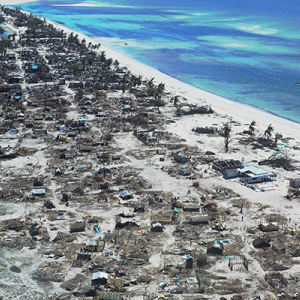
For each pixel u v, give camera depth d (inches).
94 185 4926.2
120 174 5295.3
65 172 5285.4
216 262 3496.6
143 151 6136.8
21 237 3799.2
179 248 3678.6
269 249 3695.9
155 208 4421.8
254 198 4746.6
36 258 3486.7
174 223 4133.9
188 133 7081.7
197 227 4065.0
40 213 4247.0
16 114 7514.8
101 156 5718.5
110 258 3511.3
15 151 5920.3
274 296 3061.0
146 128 7180.1
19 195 4616.1
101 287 3142.2
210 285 3179.1
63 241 3740.2
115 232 3919.8
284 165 5693.9
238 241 3818.9
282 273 3353.8
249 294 3073.3
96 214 4259.4
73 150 6053.2
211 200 4655.5
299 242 3806.6
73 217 4183.1
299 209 4493.1
